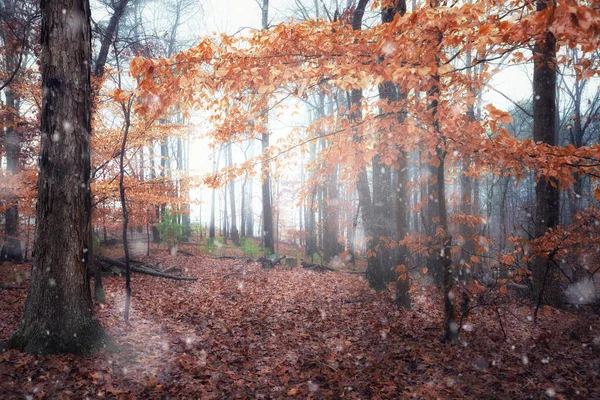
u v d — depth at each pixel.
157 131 9.78
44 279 4.90
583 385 4.12
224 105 5.22
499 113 3.38
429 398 3.97
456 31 3.47
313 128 6.21
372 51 3.72
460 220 5.48
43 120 5.04
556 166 4.04
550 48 4.29
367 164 5.59
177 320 7.39
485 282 8.00
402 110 5.03
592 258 7.86
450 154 5.13
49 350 4.69
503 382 4.27
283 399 4.10
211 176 6.54
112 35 10.57
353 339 6.27
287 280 12.40
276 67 3.80
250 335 6.51
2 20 9.37
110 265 12.51
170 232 17.06
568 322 6.61
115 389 4.04
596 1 2.90
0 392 3.64
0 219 11.90
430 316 7.69
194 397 4.02
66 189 5.01
